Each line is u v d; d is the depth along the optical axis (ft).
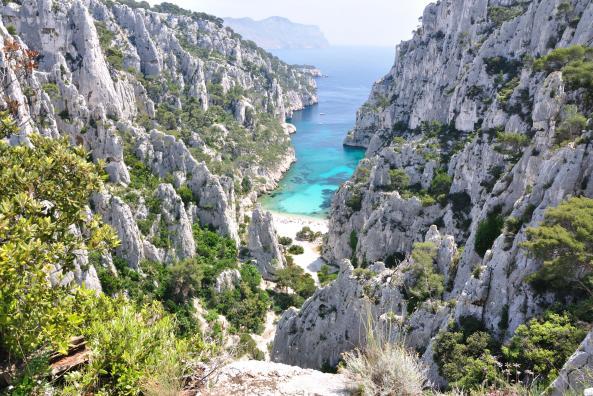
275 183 590.55
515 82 333.62
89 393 51.57
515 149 252.21
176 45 615.98
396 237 297.94
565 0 317.83
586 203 137.39
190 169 345.31
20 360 51.57
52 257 58.54
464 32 443.32
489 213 203.92
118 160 313.94
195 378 55.31
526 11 356.79
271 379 55.83
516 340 115.03
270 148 639.76
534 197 164.96
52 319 53.11
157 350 55.72
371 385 49.34
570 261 123.95
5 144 72.49
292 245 401.49
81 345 58.13
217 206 337.11
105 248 70.23
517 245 148.66
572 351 102.37
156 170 340.39
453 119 389.39
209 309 274.16
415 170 341.21
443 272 195.93
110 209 269.23
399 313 180.24
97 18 516.32
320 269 359.25
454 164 305.73
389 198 305.32
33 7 372.17
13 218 59.67
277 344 220.64
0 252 49.34
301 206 522.88
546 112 217.36
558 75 221.25
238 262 324.60
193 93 593.42
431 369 138.00
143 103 466.70
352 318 190.80
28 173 65.51
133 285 258.57
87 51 376.89
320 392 53.26
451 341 137.80
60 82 329.72
